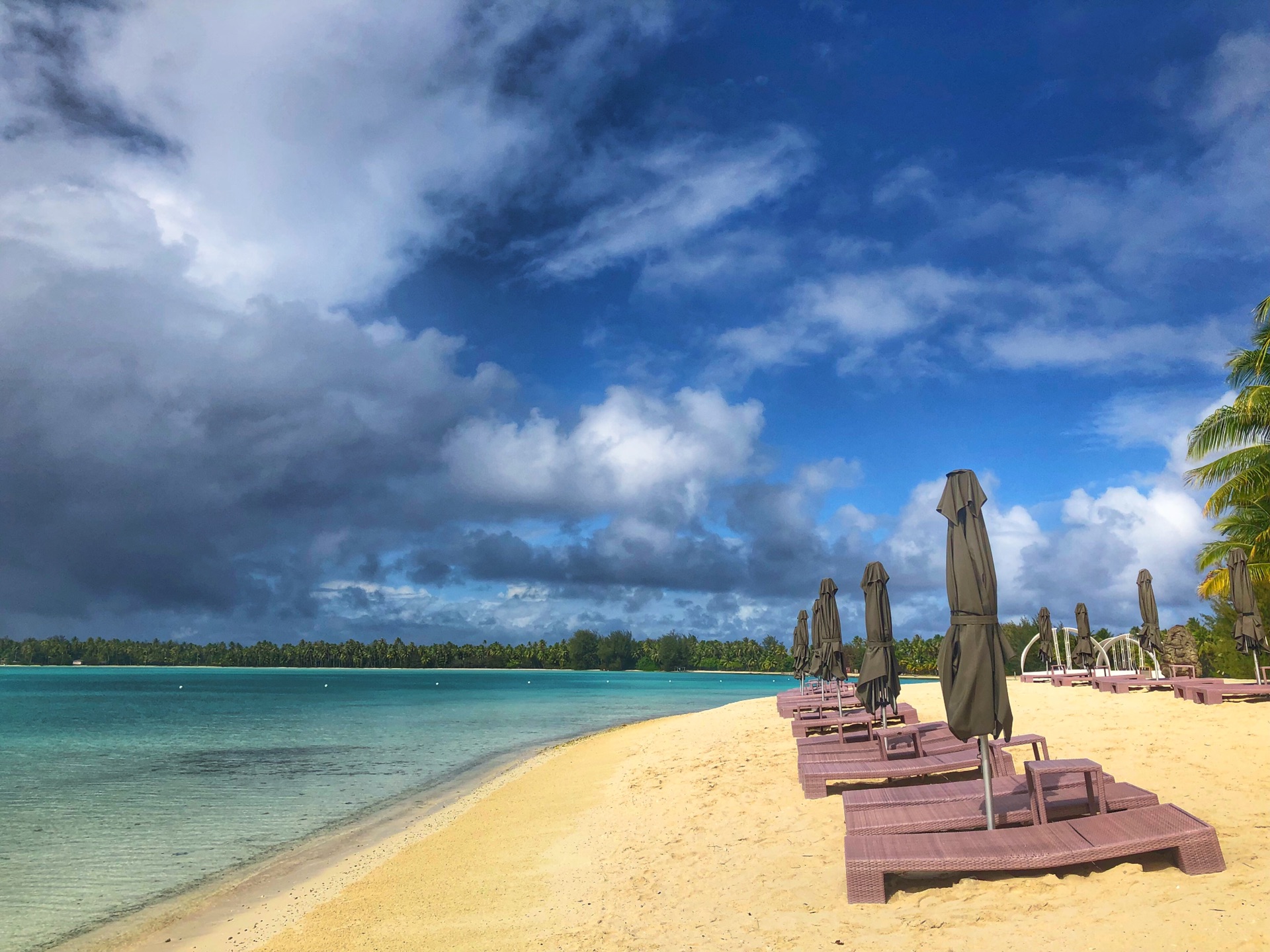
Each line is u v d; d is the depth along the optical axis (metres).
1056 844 5.44
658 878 7.57
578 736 28.89
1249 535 21.28
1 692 82.50
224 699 66.44
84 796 17.45
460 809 14.12
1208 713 12.19
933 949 4.76
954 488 6.38
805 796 9.45
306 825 13.88
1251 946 4.14
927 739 10.74
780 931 5.46
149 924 8.54
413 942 6.76
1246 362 20.39
